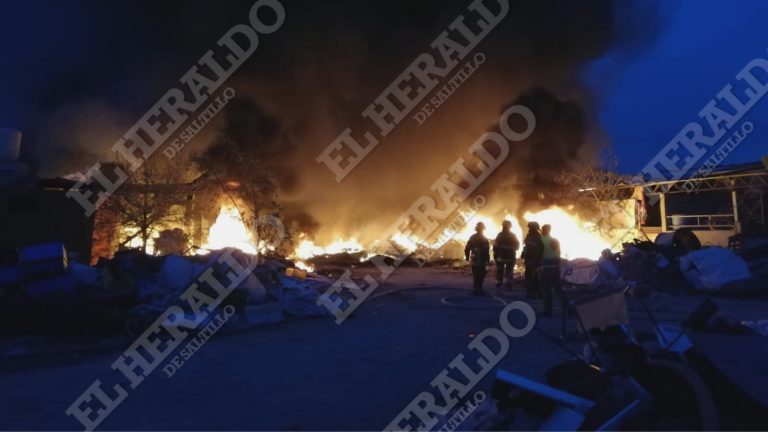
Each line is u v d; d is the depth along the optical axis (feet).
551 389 10.63
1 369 15.80
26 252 23.40
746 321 22.58
